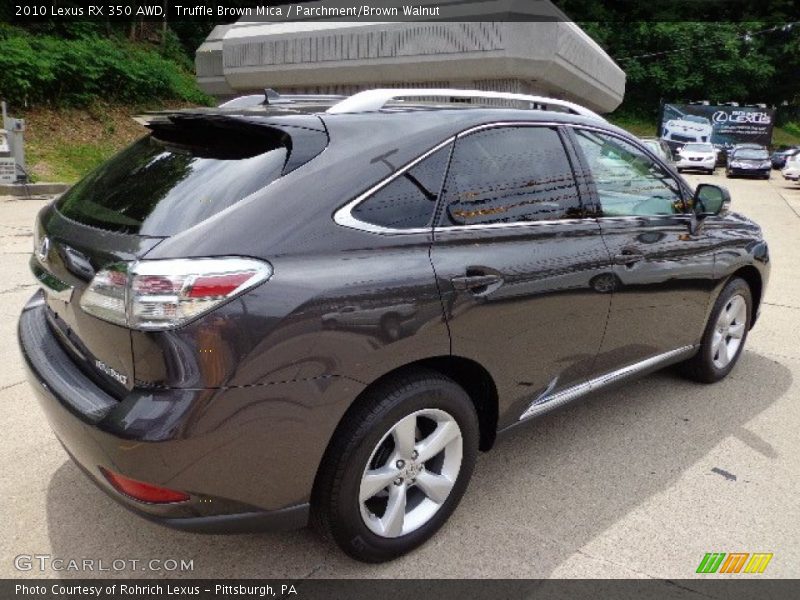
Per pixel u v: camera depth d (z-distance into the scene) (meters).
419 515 2.52
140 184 2.40
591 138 3.17
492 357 2.58
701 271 3.67
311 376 2.06
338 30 12.66
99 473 2.11
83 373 2.27
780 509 2.87
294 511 2.18
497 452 3.31
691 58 43.69
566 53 12.40
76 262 2.16
